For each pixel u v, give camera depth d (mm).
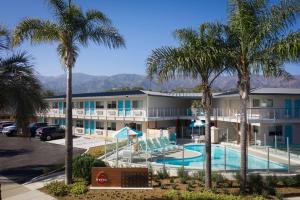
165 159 28500
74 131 53688
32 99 13727
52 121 59969
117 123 47594
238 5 16844
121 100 46625
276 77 17469
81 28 19516
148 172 19547
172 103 48156
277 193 17156
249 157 29516
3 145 41062
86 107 51812
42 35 19141
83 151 35656
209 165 18141
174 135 38719
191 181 19641
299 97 38969
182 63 16578
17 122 13641
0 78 13578
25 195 18062
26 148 38469
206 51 16547
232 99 42094
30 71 14086
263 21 16797
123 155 28188
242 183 17391
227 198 16031
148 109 43031
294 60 16234
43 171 24641
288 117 36406
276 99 38219
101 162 21250
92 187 18641
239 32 17109
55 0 18938
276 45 16312
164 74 17062
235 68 17781
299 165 25047
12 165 28062
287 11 16281
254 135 37031
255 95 37031
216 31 17391
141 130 44344
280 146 35219
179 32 17469
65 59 19547
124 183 18734
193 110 45844
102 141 44719
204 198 16078
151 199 16406
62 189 18125
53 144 42000
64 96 58062
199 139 40625
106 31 19953
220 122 42906
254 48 16828
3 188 19781
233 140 40656
